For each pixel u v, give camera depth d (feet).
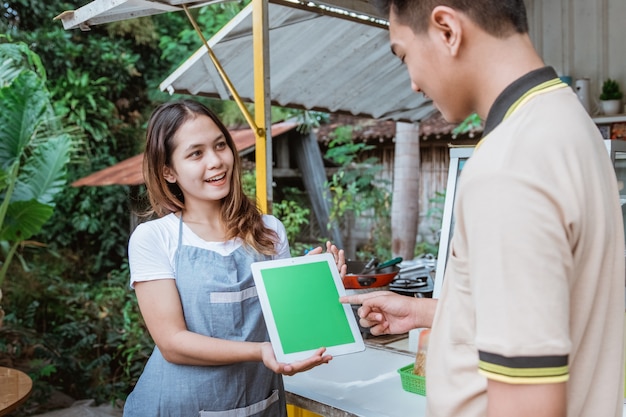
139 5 7.25
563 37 13.57
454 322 2.93
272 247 5.36
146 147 5.28
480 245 2.46
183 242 5.08
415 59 3.01
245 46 11.13
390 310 4.62
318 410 5.32
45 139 19.85
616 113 12.52
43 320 20.81
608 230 2.67
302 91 12.71
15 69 19.20
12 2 27.32
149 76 31.42
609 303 2.80
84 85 27.02
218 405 4.90
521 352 2.31
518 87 2.74
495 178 2.47
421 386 5.29
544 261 2.34
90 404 16.40
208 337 4.73
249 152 22.75
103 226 27.20
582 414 2.80
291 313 4.59
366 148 24.63
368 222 25.64
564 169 2.49
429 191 24.63
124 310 20.70
